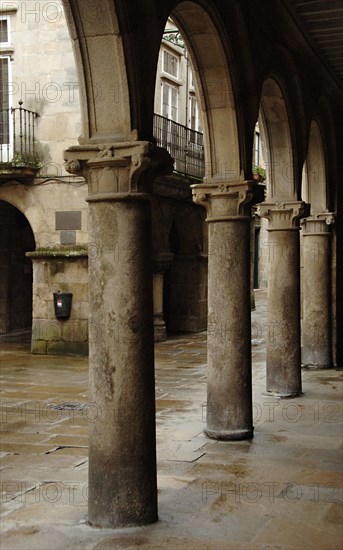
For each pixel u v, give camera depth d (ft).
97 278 16.40
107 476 16.49
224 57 22.68
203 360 46.34
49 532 16.33
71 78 48.57
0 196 49.65
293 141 31.17
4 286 59.93
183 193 56.95
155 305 56.49
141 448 16.60
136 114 16.10
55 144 48.70
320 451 23.43
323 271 41.06
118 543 15.66
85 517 17.26
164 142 57.52
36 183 48.88
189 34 22.26
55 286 48.14
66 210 48.32
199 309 63.62
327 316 41.34
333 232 41.81
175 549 15.37
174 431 26.18
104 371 16.40
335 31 28.94
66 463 22.30
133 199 16.10
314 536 16.21
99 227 16.33
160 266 55.77
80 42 15.85
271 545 15.65
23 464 22.17
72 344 47.80
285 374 32.83
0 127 49.83
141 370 16.47
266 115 30.68
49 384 37.09
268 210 31.86
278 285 32.50
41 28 48.83
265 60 26.48
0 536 16.10
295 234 32.17
